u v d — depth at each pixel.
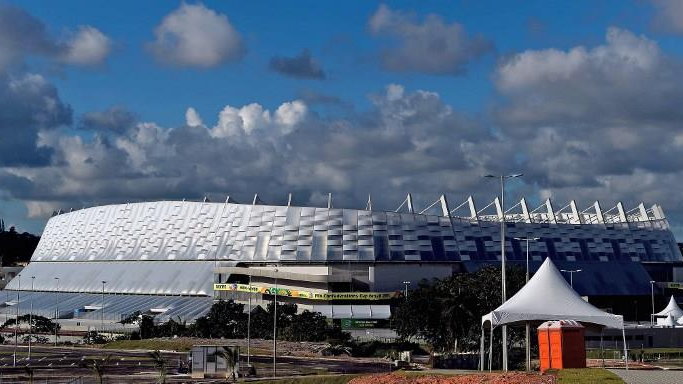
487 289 138.62
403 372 75.25
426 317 132.38
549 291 84.38
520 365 106.25
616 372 66.94
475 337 129.00
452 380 64.06
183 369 112.25
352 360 131.00
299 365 121.12
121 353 147.62
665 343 153.62
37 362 130.62
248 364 111.94
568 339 72.06
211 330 176.38
